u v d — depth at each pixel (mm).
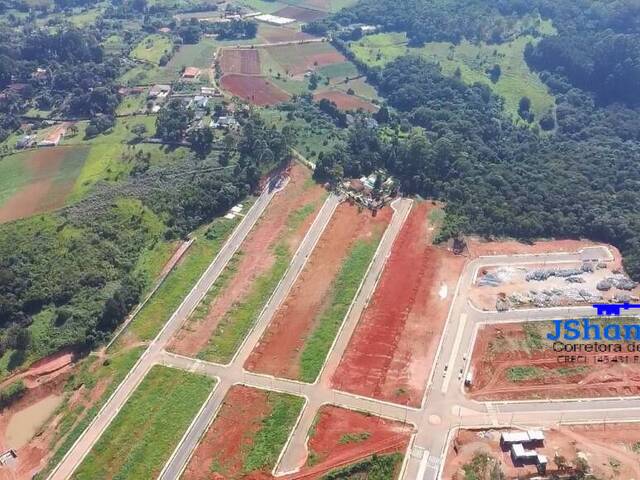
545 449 111250
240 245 166250
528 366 128625
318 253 162625
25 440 117750
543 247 166000
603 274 155250
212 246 165625
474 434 114312
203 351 135000
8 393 123188
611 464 108750
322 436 114812
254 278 155000
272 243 166875
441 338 135125
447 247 163750
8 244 156250
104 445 115438
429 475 107062
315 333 138125
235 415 120000
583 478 105750
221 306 147000
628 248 162750
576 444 112438
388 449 111625
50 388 127062
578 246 166875
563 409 119688
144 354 134500
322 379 127000
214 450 113500
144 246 162625
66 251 155375
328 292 149750
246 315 144125
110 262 154750
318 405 121375
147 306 146250
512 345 133500
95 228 164000
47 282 145750
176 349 135750
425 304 144500
